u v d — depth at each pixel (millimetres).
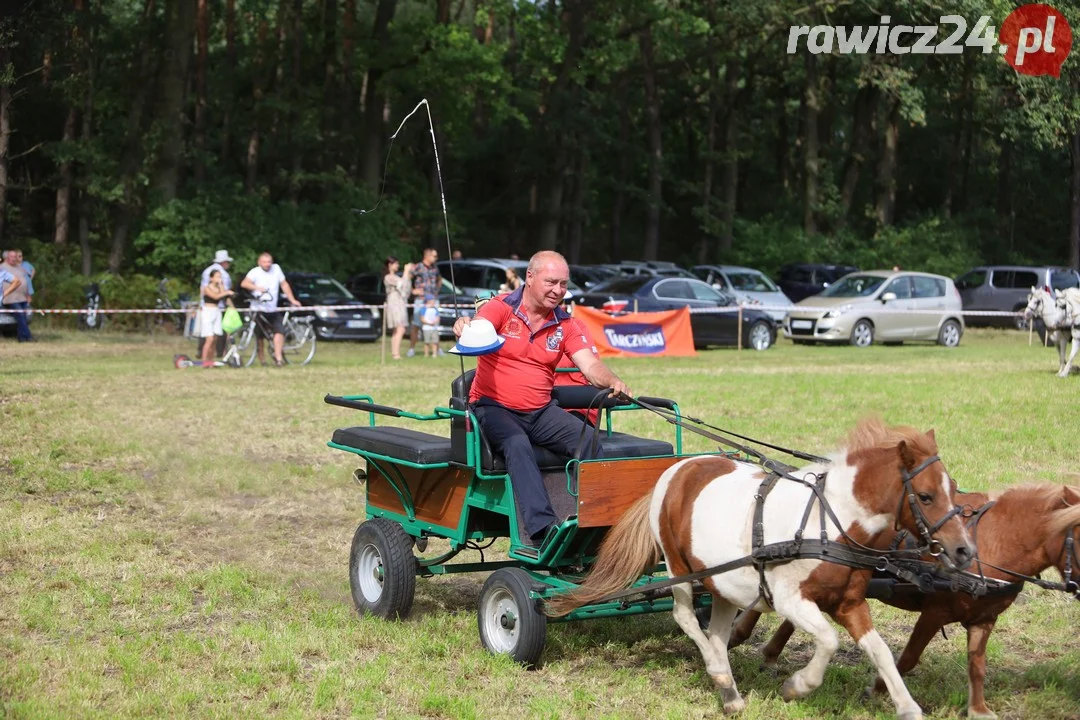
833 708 5980
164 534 9523
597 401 6574
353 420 14422
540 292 6617
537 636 6348
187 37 32438
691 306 26219
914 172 61719
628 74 46594
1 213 31688
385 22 37375
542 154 45281
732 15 41812
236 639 6973
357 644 6961
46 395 15797
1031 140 45594
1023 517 5691
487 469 6684
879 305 27859
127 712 5762
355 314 26328
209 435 13484
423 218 43375
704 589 6266
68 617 7344
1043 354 24875
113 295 27734
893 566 5312
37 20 31016
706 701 6086
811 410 15211
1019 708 6043
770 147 60281
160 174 32281
